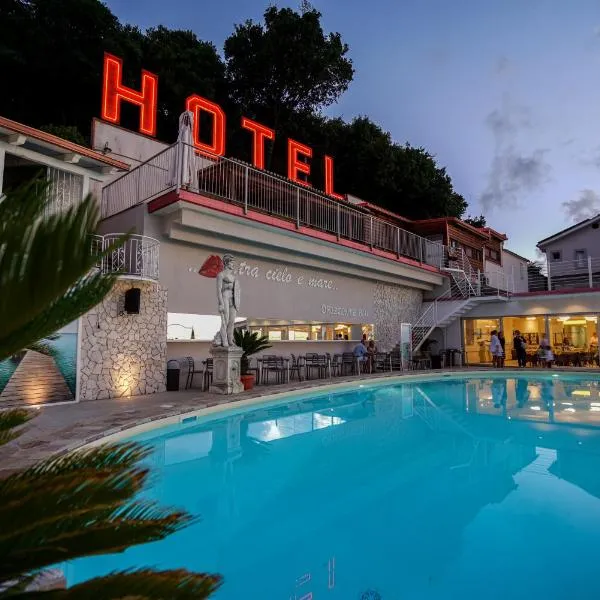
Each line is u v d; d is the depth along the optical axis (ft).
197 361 40.91
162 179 40.14
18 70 69.56
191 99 53.31
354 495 16.76
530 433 26.40
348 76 95.50
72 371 29.99
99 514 4.81
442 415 31.81
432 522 14.37
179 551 12.44
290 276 49.83
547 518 14.64
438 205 104.17
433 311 68.59
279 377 47.24
